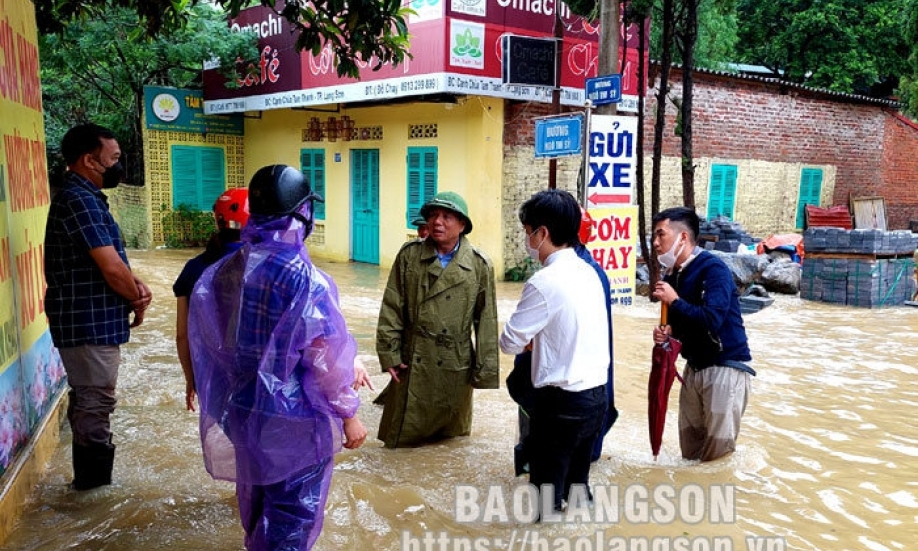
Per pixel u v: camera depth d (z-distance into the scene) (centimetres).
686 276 420
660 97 1100
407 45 661
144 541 344
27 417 411
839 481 425
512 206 1309
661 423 427
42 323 459
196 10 1642
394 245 1446
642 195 1140
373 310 979
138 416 529
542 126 909
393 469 436
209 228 1770
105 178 378
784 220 1775
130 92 1919
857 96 1814
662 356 418
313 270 262
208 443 274
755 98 1647
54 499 388
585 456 373
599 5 1070
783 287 1171
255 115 1767
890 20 2356
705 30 1767
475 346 481
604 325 354
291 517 267
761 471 433
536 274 343
